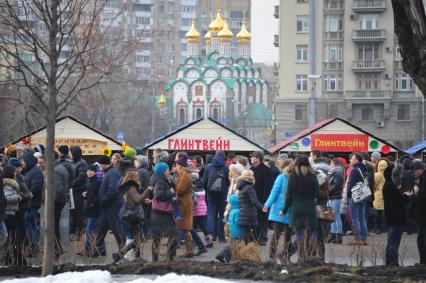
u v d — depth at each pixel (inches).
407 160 1315.2
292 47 5275.6
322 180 938.7
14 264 885.2
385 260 905.5
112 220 991.0
